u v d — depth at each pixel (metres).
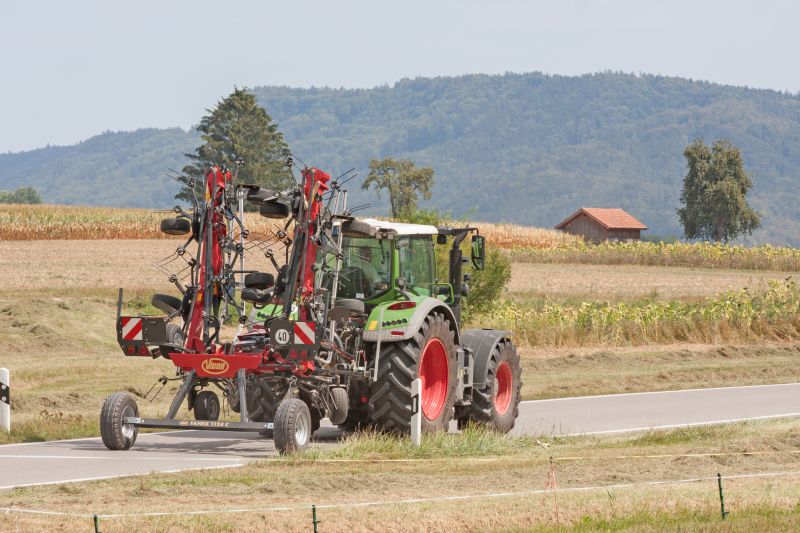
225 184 26.95
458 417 32.28
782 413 38.03
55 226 145.75
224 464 23.83
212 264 26.78
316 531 15.77
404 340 27.97
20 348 53.88
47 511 17.98
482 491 20.42
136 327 26.08
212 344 26.66
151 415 33.53
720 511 18.45
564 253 149.88
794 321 68.06
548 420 36.28
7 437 28.36
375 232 28.55
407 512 18.03
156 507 18.42
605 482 21.75
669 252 145.00
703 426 32.22
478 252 32.19
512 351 33.53
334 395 27.52
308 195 27.05
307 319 27.02
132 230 149.75
